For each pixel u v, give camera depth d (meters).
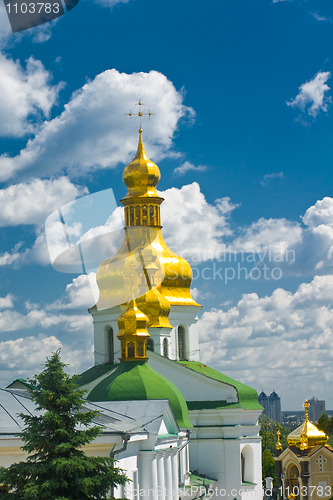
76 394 30.31
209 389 72.06
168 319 74.56
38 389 30.94
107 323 73.38
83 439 30.02
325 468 91.44
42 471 28.81
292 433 94.56
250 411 73.00
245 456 72.88
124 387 58.03
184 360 76.19
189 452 71.19
